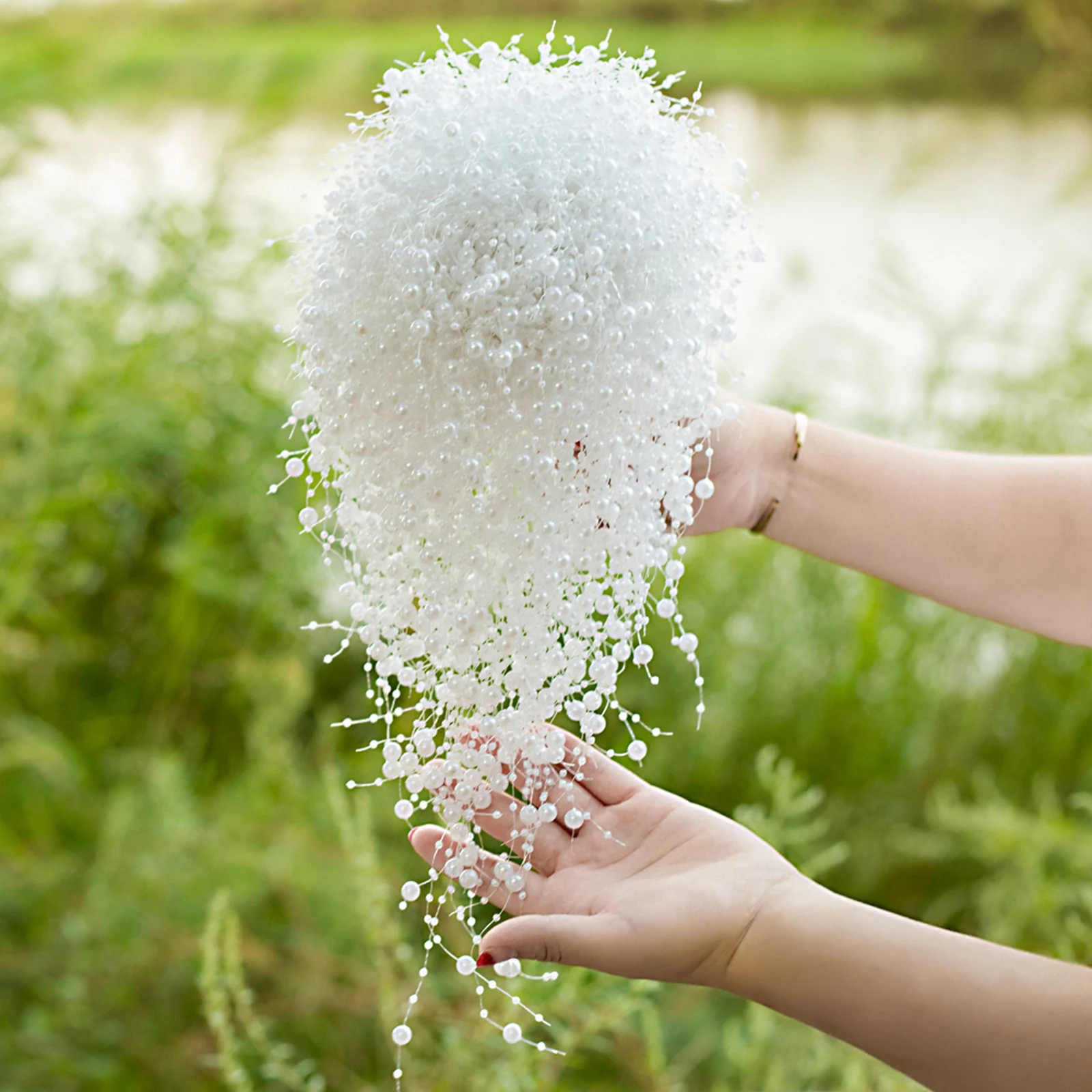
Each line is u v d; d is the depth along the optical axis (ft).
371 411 4.53
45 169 8.78
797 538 5.07
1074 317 7.99
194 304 8.18
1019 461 5.01
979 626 7.49
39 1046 6.08
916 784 7.39
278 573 7.56
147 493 7.89
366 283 4.53
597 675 4.54
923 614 7.59
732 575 7.81
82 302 8.38
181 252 8.20
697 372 4.62
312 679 7.80
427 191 4.51
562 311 4.44
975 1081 4.51
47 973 6.29
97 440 7.77
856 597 7.63
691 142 4.65
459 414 4.50
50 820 7.27
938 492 4.99
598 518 4.58
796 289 8.66
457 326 4.47
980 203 9.46
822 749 7.44
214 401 8.05
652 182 4.55
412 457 4.52
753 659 7.54
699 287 4.58
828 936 4.56
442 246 4.48
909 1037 4.53
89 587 8.13
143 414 7.80
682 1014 6.13
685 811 4.75
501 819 4.67
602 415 4.52
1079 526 4.91
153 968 6.20
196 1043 6.09
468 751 4.58
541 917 4.53
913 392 7.91
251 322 8.43
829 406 8.16
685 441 4.64
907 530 4.99
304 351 4.63
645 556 4.57
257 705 7.80
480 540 4.54
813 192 9.58
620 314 4.49
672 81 4.64
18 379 7.80
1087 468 4.95
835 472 5.01
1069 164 9.46
